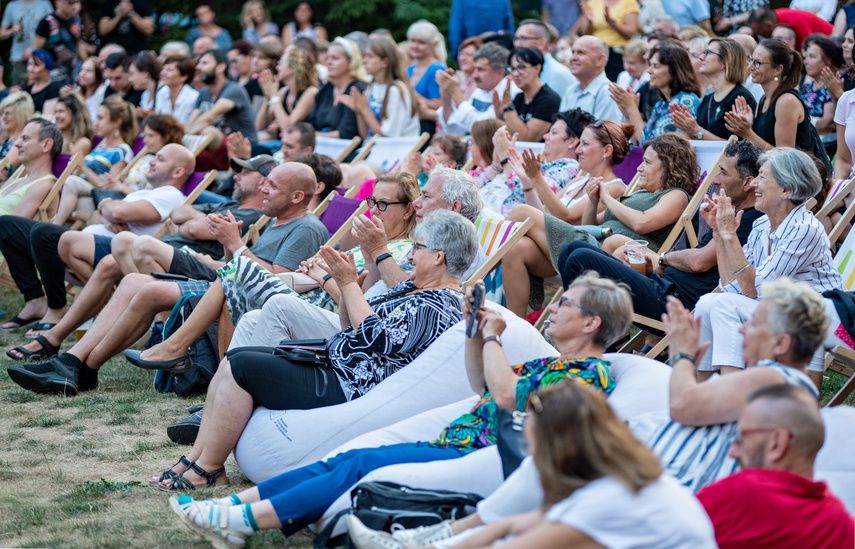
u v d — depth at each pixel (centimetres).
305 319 584
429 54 1176
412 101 1097
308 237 738
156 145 1091
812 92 902
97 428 634
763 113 760
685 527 288
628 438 293
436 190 649
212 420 513
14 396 710
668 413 386
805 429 318
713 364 519
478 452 416
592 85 970
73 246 879
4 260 1004
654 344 662
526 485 355
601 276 603
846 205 745
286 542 445
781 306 362
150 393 717
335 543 416
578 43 965
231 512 417
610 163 776
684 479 360
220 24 1848
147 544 441
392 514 388
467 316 443
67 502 496
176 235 885
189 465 520
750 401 328
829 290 530
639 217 686
